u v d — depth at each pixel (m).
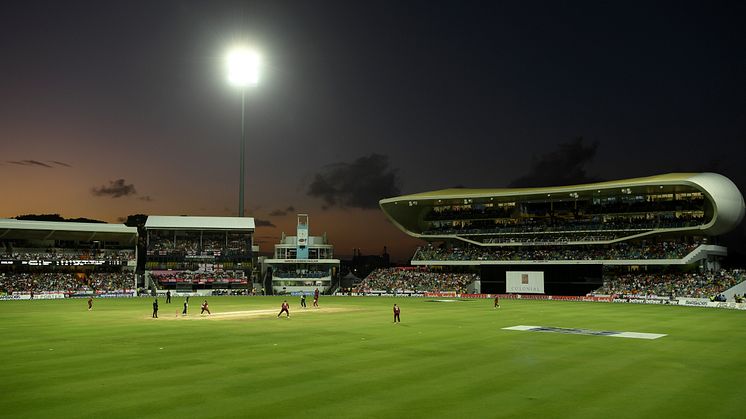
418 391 18.36
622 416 15.39
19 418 15.05
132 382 19.69
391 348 28.67
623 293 82.94
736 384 19.66
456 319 47.16
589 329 38.69
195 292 109.12
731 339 32.97
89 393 17.97
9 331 37.31
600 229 95.12
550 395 17.83
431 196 103.56
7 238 103.62
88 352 27.19
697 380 20.34
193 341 31.56
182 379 20.22
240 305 69.75
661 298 74.81
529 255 99.69
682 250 86.12
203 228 113.75
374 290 107.50
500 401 17.02
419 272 112.50
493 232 105.75
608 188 87.88
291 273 118.19
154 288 105.81
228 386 19.05
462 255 106.88
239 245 118.94
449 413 15.62
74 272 108.19
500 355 26.27
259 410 15.90
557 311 57.88
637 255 88.81
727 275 79.62
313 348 28.61
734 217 86.31
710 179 83.88
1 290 93.12
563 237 99.75
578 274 93.81
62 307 65.00
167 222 113.06
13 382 19.72
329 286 117.88
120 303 74.44
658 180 83.31
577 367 23.00
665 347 29.28
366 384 19.42
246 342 31.11
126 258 109.81
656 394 18.02
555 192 93.06
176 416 15.26
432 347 29.08
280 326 40.66
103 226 106.31
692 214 91.00
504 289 100.44
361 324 42.31
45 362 24.12
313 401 16.97
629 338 33.34
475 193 102.31
